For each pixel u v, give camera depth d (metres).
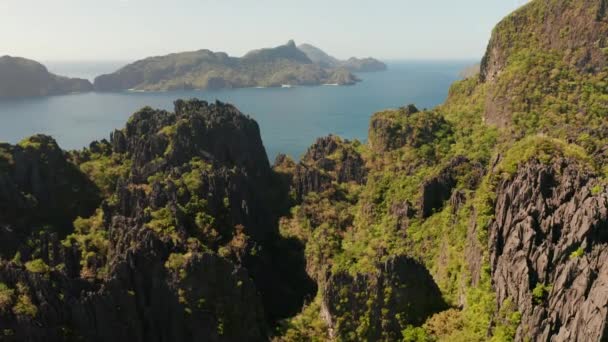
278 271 128.62
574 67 158.38
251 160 166.25
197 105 178.38
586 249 63.41
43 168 128.38
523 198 72.81
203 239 113.19
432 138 168.62
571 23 167.50
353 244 128.00
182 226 110.12
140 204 118.94
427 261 103.81
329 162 179.00
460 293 81.44
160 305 92.00
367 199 144.50
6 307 79.62
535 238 68.00
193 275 93.81
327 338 87.69
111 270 90.94
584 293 59.12
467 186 113.94
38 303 82.50
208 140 154.25
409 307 81.81
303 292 119.88
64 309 84.12
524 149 83.50
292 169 183.75
